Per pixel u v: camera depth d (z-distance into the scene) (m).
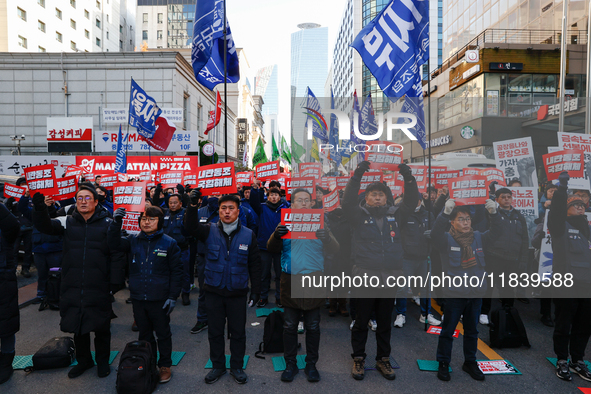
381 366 3.71
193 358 4.07
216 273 3.54
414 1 4.85
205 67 6.60
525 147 4.52
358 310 3.67
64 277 3.55
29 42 33.22
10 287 3.57
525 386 3.51
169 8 67.25
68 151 18.25
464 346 3.76
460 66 20.42
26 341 4.40
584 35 18.08
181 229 5.41
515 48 18.06
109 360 3.96
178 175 6.08
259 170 9.30
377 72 4.86
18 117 21.69
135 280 3.55
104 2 46.28
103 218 3.71
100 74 21.41
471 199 3.73
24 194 5.29
